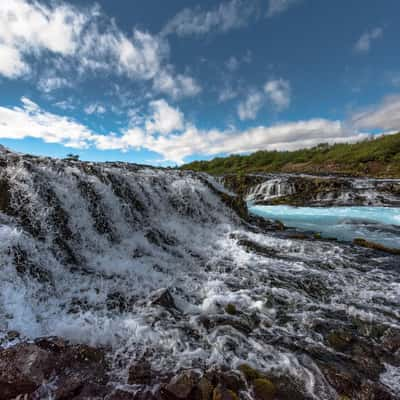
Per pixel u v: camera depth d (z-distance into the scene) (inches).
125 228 292.5
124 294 185.3
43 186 235.0
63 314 150.3
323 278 238.2
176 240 321.4
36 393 94.0
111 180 321.1
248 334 152.6
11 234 176.2
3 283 149.3
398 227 489.1
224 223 430.3
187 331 149.5
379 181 906.7
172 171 525.0
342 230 469.1
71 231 233.3
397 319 173.3
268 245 334.3
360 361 131.6
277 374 120.3
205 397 97.7
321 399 106.6
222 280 228.1
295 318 172.9
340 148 2176.4
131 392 101.3
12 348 106.9
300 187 936.3
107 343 130.5
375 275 249.3
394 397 109.4
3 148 292.7
